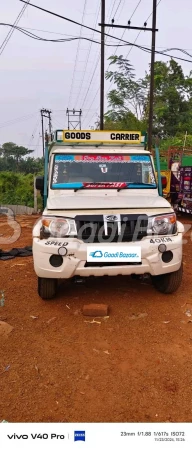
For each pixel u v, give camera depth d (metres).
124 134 5.81
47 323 4.18
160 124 32.62
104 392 2.98
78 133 5.70
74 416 2.71
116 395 2.94
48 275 4.27
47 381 3.12
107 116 30.48
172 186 13.13
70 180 5.43
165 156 14.86
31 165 72.12
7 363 3.38
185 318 4.31
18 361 3.41
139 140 5.88
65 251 4.14
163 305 4.66
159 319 4.27
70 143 5.86
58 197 4.98
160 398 2.91
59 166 5.48
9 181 31.09
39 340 3.81
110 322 4.20
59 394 2.95
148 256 4.24
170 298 4.89
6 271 6.24
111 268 4.21
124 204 4.46
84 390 3.00
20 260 6.99
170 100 31.97
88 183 5.32
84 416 2.71
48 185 5.37
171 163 13.61
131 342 3.77
